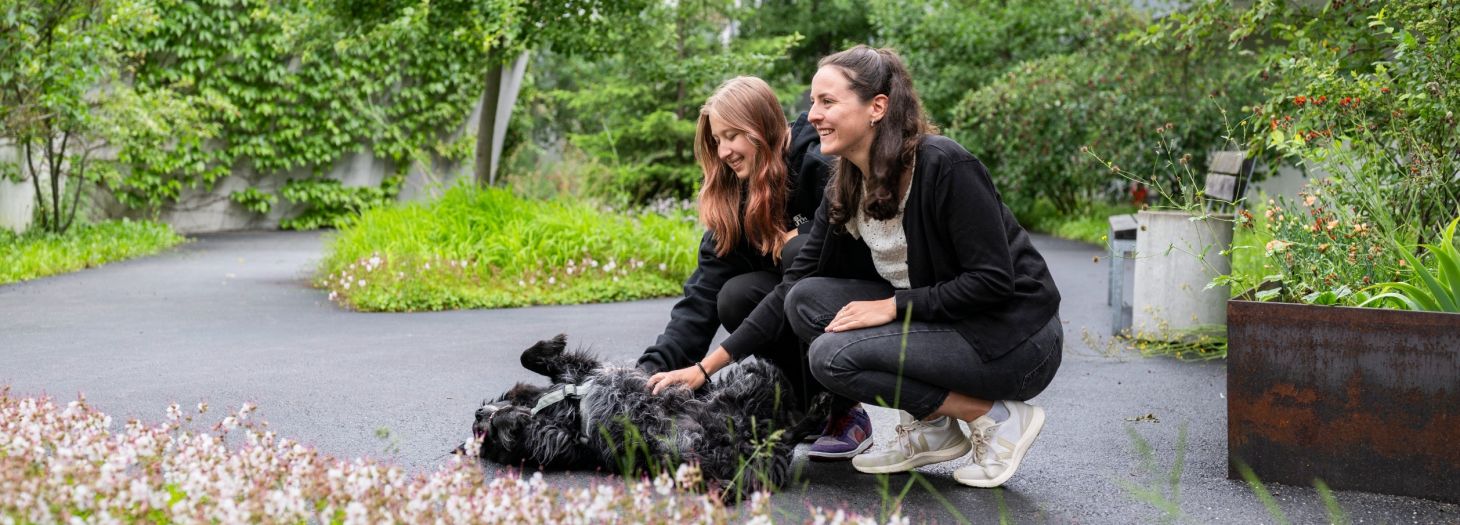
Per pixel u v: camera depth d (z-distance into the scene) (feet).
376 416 13.98
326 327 22.61
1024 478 11.06
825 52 77.51
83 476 7.66
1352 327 10.16
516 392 10.98
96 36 37.50
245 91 52.29
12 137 37.83
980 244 9.35
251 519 7.30
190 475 7.86
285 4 51.57
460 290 26.63
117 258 38.37
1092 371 17.47
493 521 7.59
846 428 11.50
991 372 9.72
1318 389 10.38
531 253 29.43
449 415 14.10
